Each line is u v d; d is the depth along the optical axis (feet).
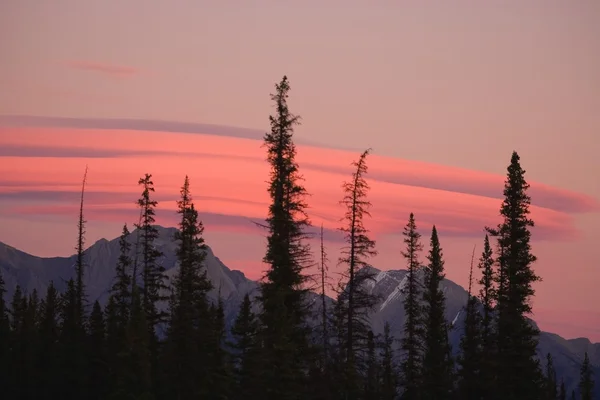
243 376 521.65
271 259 419.95
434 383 573.33
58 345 603.67
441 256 592.19
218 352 531.50
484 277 554.46
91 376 586.86
